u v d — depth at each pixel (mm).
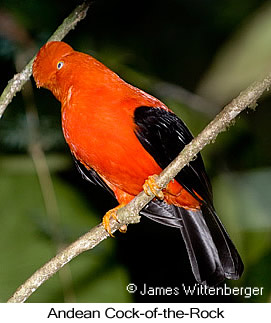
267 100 11539
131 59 12008
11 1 10945
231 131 11008
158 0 13680
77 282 9656
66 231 9961
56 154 11047
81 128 7902
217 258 8672
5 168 10469
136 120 7832
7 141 10484
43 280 6879
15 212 10039
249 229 9414
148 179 7492
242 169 11539
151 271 13781
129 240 13852
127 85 8352
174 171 6270
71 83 8070
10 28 10617
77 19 8484
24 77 7957
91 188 10828
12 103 10727
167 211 9203
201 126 10211
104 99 7875
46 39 10906
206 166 10281
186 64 13719
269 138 11688
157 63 13742
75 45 11969
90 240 7207
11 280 9453
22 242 9758
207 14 13625
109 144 7871
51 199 10086
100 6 13000
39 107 11273
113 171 8289
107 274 9805
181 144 8281
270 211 9633
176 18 13930
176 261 13898
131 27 13570
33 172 10516
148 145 7836
